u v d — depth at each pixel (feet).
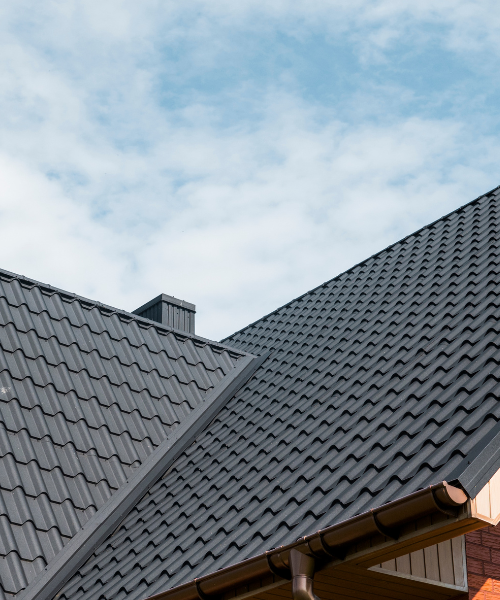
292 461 27.50
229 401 37.99
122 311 40.60
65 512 29.60
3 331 35.32
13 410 31.99
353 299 40.70
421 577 24.14
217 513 27.14
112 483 31.73
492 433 20.02
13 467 29.71
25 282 38.78
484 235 37.35
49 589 26.89
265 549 22.20
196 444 34.86
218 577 22.13
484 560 26.58
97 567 27.94
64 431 32.30
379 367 30.45
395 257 42.63
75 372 35.42
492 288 30.83
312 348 38.09
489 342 26.30
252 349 43.45
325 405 30.50
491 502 18.30
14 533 27.84
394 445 23.50
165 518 29.25
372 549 19.62
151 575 25.54
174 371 38.81
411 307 34.55
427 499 18.13
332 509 22.06
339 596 25.09
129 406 35.40
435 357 27.84
